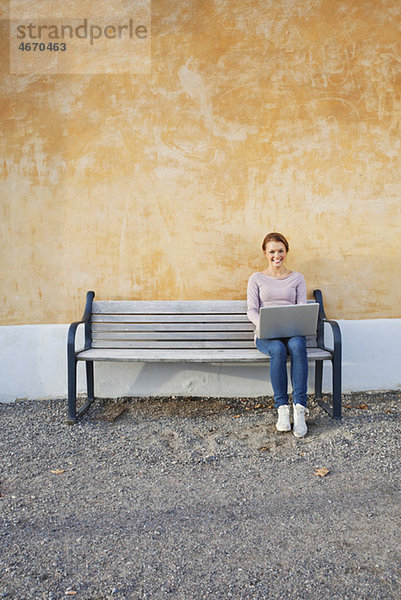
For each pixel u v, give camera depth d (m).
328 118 4.75
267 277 4.41
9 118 4.76
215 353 4.39
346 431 3.91
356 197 4.80
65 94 4.75
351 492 2.98
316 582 2.18
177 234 4.79
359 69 4.75
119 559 2.36
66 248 4.81
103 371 4.83
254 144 4.76
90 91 4.75
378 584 2.16
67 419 4.24
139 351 4.49
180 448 3.69
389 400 4.67
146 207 4.79
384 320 4.86
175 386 4.86
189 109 4.75
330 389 4.89
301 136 4.76
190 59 4.73
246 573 2.25
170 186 4.77
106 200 4.78
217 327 4.64
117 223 4.80
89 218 4.80
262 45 4.71
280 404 3.97
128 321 4.64
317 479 3.15
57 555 2.39
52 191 4.78
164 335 4.64
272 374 3.98
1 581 2.20
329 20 4.72
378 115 4.77
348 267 4.84
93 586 2.17
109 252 4.81
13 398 4.82
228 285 4.83
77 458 3.52
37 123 4.76
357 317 4.87
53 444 3.77
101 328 4.66
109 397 4.85
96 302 4.68
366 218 4.81
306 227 4.80
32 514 2.77
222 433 3.97
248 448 3.67
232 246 4.81
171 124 4.75
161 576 2.24
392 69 4.75
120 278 4.82
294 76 4.73
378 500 2.88
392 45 4.74
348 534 2.54
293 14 4.71
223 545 2.46
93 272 4.82
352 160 4.78
